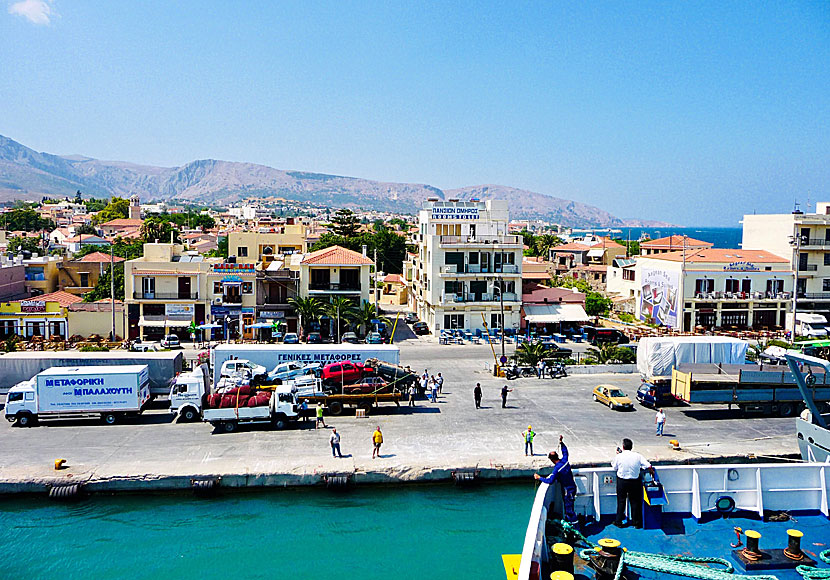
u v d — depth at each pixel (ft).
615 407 146.51
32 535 91.97
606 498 59.36
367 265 247.09
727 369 147.54
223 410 128.36
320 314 233.35
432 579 80.64
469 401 154.92
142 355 151.74
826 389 116.78
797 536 52.21
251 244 316.60
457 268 256.32
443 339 240.12
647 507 58.34
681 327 255.50
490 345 233.35
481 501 103.40
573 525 56.65
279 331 241.14
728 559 52.37
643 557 51.44
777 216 269.64
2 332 230.07
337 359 156.97
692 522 58.54
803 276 261.03
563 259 514.68
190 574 81.92
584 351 224.74
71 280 312.29
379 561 85.05
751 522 58.65
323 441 123.13
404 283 356.79
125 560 85.46
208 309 240.32
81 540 90.68
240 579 80.64
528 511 99.96
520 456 113.80
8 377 149.48
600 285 407.64
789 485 60.95
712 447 117.60
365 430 130.41
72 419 139.64
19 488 101.86
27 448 118.11
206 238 561.84
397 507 101.09
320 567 83.51
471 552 87.56
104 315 235.61
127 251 372.58
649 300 288.30
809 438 78.02
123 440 123.75
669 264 266.98
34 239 607.37
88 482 102.73
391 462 110.63
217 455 114.42
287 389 133.80
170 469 106.73
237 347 156.56
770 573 50.37
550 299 269.85
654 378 152.15
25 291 294.25
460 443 121.60
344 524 95.45
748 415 141.08
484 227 263.70
